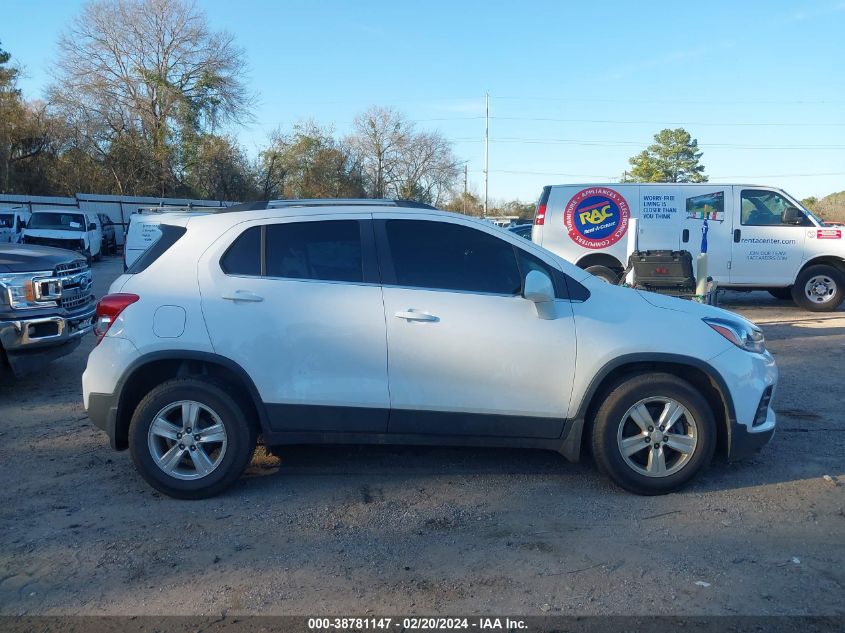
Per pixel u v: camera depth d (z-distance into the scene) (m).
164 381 5.17
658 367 5.05
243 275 4.98
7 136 42.16
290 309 4.88
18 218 28.52
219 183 49.19
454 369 4.87
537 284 4.81
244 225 5.09
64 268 7.98
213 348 4.84
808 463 5.61
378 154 57.72
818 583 3.87
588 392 4.90
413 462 5.66
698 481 5.27
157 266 5.05
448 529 4.54
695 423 4.89
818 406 7.12
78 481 5.31
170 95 45.88
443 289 4.96
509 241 5.10
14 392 7.93
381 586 3.87
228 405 4.86
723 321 5.11
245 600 3.74
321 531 4.51
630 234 10.47
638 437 4.93
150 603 3.71
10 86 43.41
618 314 5.00
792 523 4.58
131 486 5.22
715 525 4.56
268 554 4.22
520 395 4.91
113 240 35.44
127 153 46.00
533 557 4.17
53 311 7.63
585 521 4.63
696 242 13.17
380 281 4.97
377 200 5.45
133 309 4.91
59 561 4.14
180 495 4.93
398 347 4.86
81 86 44.91
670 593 3.78
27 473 5.47
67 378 8.62
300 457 5.77
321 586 3.87
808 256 13.36
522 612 3.62
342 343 4.86
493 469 5.52
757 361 5.06
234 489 5.16
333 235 5.07
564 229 13.27
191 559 4.16
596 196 13.20
